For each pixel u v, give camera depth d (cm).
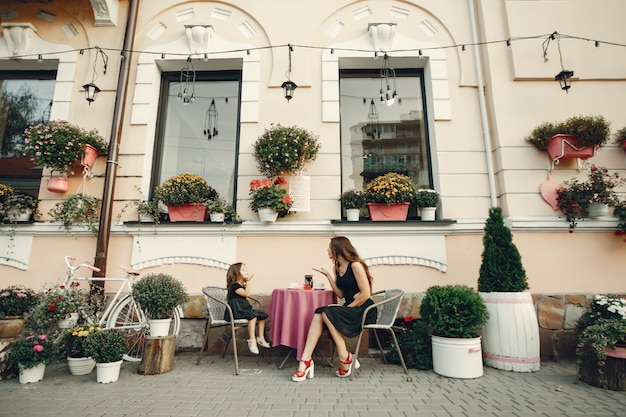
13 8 577
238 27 562
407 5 566
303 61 545
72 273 420
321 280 477
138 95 541
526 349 376
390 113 570
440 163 514
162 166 553
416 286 472
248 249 486
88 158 502
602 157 501
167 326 383
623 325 321
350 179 543
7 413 259
